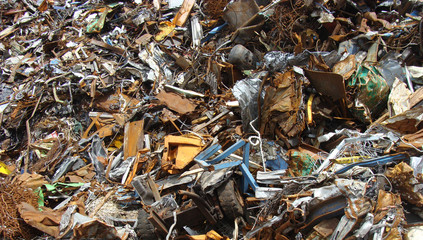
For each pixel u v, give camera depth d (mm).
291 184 3043
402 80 4133
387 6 5441
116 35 6809
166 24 6785
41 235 3689
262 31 5586
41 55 7000
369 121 3973
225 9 5941
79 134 5551
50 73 6164
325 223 2738
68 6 8383
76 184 4430
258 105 4125
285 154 3943
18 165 5203
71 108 5734
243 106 4348
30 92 6066
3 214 3627
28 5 8789
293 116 3953
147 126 5102
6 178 4781
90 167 4727
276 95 4062
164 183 3973
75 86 5801
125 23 7023
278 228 2883
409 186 2799
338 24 4977
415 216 2809
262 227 2865
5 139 5742
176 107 5117
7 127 5750
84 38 6926
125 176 4379
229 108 4801
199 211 3270
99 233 3244
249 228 3213
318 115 4105
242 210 3248
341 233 2586
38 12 8484
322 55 4531
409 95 3861
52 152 5059
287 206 2818
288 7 5316
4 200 3760
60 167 4723
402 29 4691
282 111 4016
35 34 7934
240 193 3457
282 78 4094
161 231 3281
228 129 4602
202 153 3646
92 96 5598
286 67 4688
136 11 7172
